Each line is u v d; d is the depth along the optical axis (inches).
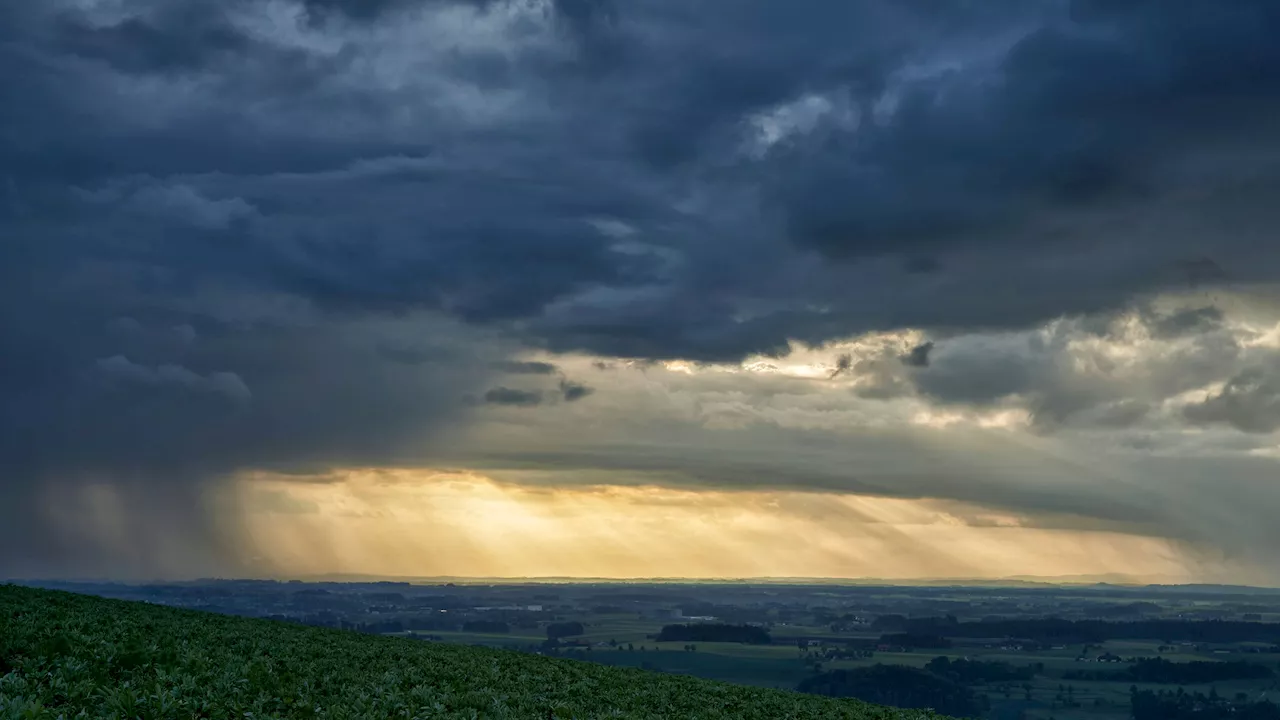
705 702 1764.3
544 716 1285.7
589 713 1376.7
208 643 1528.1
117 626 1504.7
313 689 1139.3
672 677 2287.2
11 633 1099.3
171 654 1155.9
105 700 818.2
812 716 1755.7
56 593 2267.5
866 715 1860.2
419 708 1105.4
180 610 2425.0
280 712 956.0
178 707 847.1
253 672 1157.7
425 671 1583.4
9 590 2078.0
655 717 1466.5
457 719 1096.2
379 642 2246.6
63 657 984.3
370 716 954.7
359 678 1323.8
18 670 917.8
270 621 2551.7
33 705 737.0
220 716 865.5
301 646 1765.5
